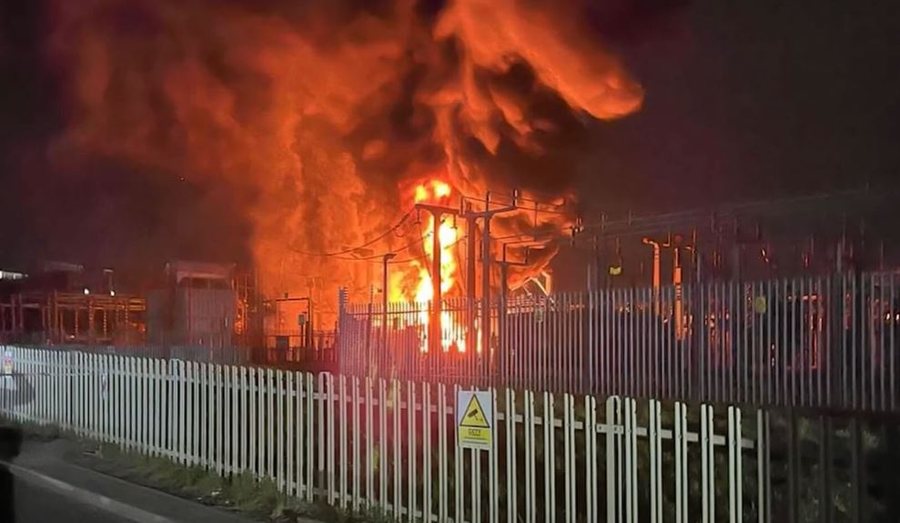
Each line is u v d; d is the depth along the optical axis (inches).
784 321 540.1
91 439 555.2
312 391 378.9
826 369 512.4
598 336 671.1
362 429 356.5
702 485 242.2
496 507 294.0
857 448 224.8
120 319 1772.9
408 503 328.5
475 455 301.4
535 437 294.8
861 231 719.7
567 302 700.7
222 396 436.5
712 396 578.9
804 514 229.0
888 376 480.7
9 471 481.7
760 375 550.0
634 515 256.8
